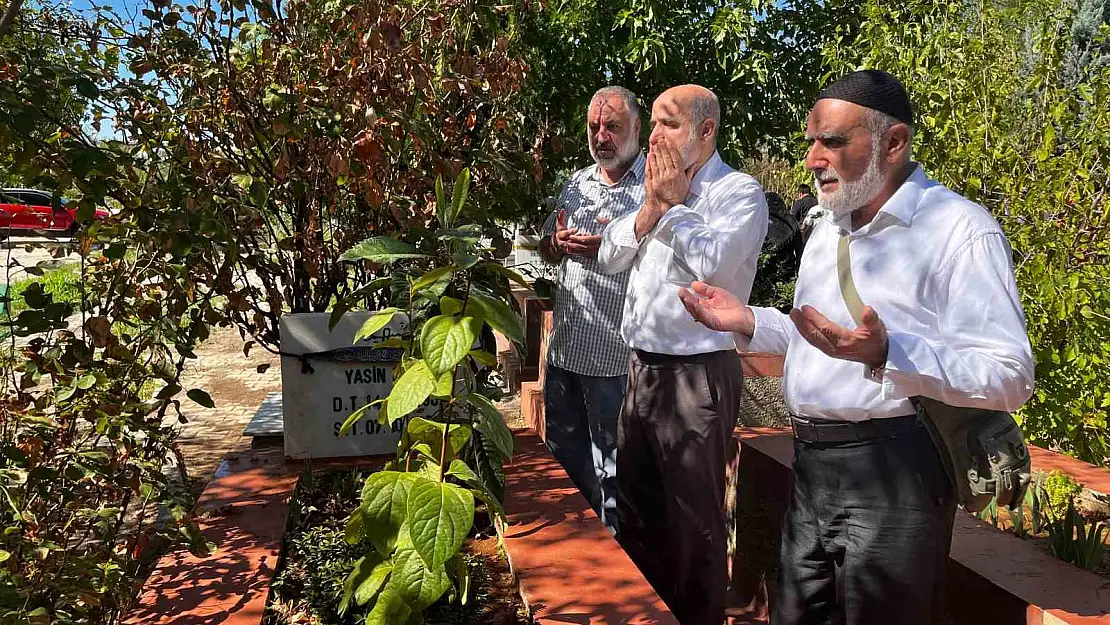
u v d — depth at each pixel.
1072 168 4.60
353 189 3.60
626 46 6.32
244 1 3.44
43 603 2.64
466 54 3.83
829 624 2.48
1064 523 2.81
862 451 2.25
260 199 3.34
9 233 2.90
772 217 6.16
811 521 2.44
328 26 3.60
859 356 1.94
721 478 3.28
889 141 2.14
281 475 3.48
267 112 3.46
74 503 2.90
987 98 4.91
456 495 1.84
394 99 3.49
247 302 3.56
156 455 3.34
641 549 3.48
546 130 4.73
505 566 2.78
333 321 3.36
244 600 2.41
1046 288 4.34
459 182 2.24
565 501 3.19
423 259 2.64
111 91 3.15
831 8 6.85
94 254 3.30
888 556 2.22
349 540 2.04
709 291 2.50
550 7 6.15
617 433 3.57
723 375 3.23
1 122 2.62
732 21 6.29
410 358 2.33
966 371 1.94
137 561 3.04
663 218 3.16
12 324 2.80
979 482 2.06
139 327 3.25
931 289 2.14
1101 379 4.42
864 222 2.27
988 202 4.94
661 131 3.21
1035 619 2.46
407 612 1.87
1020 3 5.10
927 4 5.36
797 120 7.07
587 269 3.89
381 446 3.67
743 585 4.18
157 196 3.10
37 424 2.77
